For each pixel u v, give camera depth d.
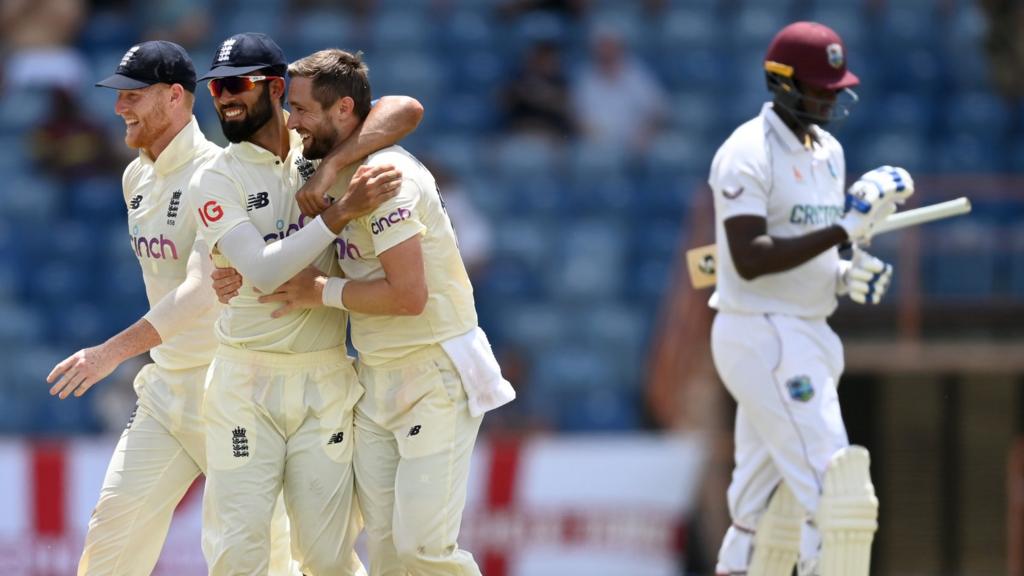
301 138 17.02
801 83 18.62
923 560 34.81
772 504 19.73
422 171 16.86
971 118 46.06
